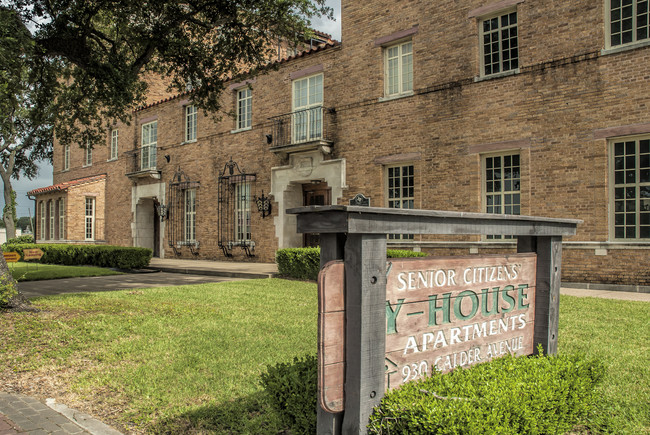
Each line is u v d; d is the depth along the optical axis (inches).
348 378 87.1
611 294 363.6
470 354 111.3
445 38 505.0
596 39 409.1
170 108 869.8
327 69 614.2
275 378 121.2
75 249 759.1
